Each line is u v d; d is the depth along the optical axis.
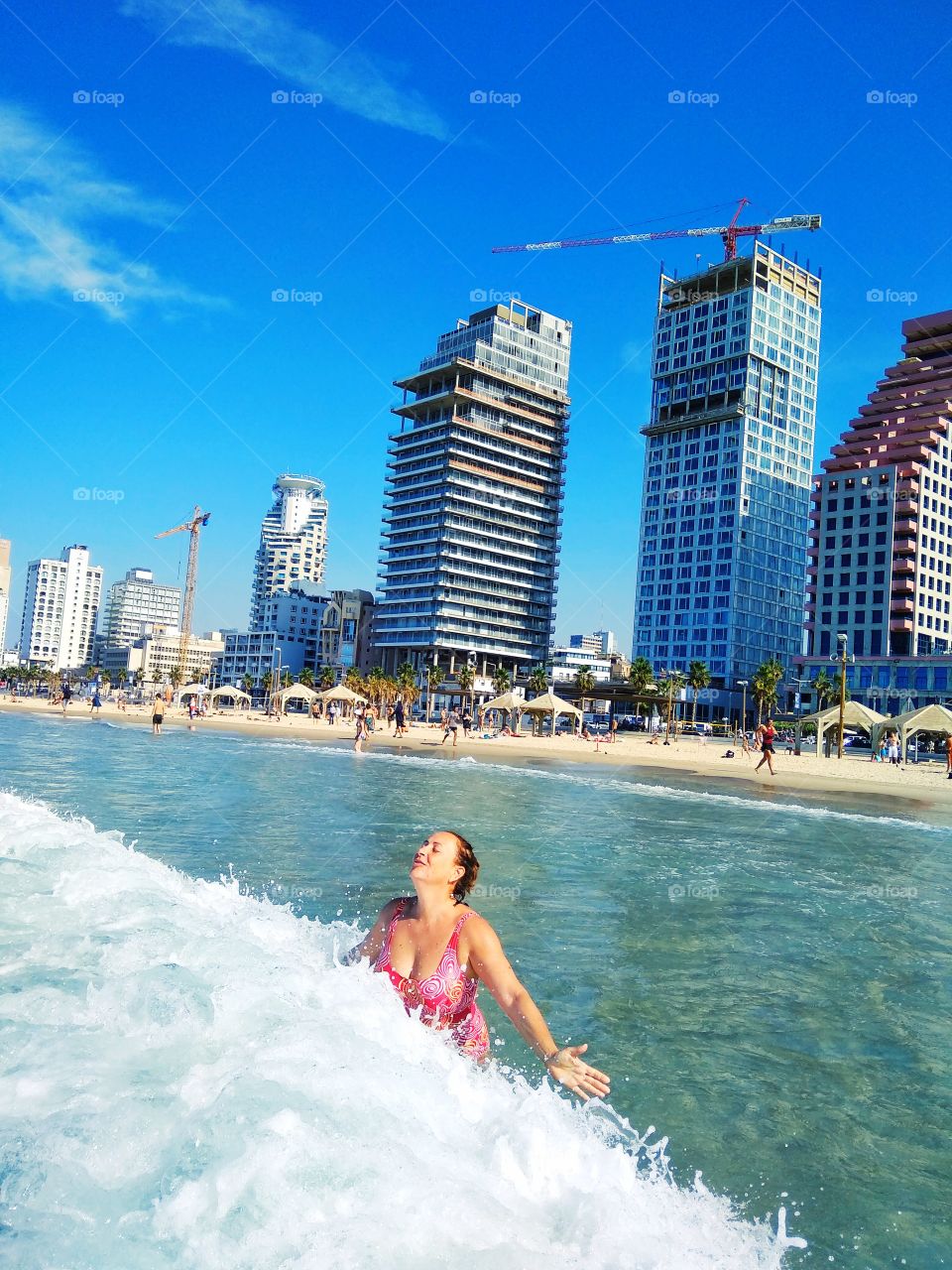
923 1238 3.18
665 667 167.50
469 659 173.25
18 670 184.25
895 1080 4.86
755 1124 4.14
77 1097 2.57
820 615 141.88
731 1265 2.66
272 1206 2.15
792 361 173.38
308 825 14.05
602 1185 2.96
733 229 187.38
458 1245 2.18
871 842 17.12
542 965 6.77
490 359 179.12
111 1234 1.97
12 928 4.43
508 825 15.92
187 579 166.50
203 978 3.72
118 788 18.30
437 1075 3.38
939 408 142.12
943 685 120.25
